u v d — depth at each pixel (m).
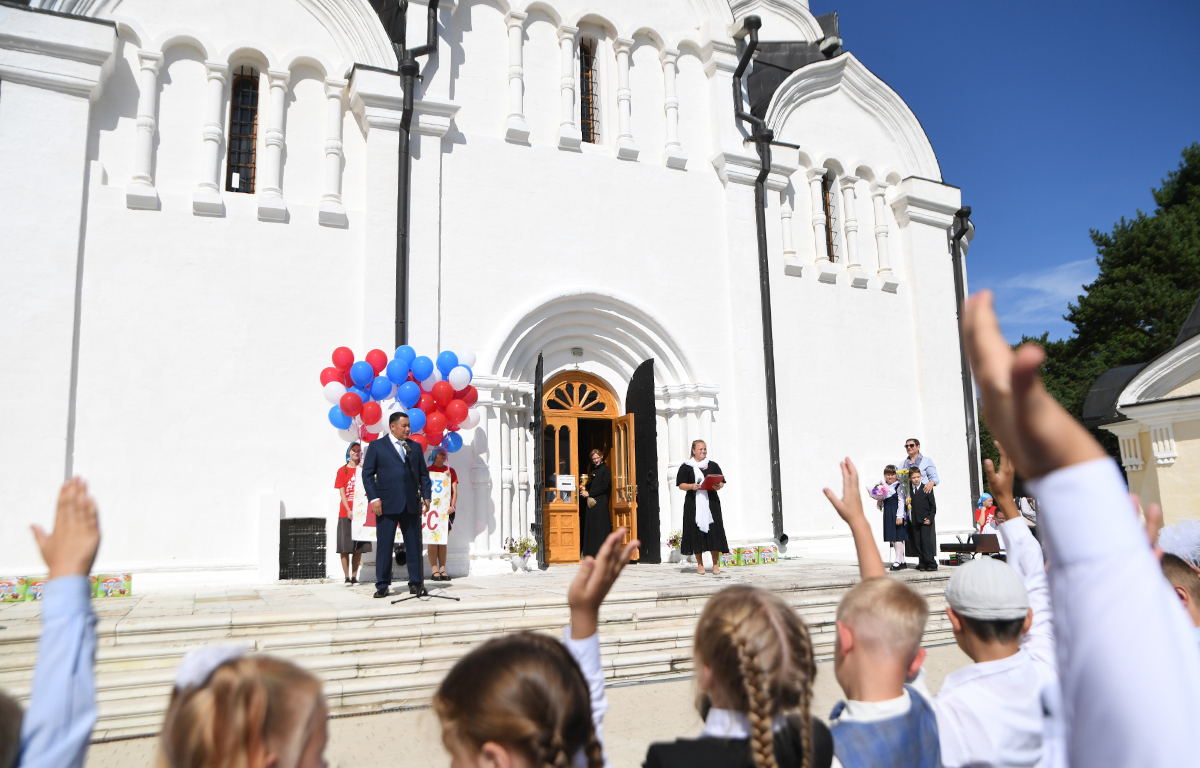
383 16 13.09
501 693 1.60
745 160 14.70
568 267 13.27
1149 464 14.81
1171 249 27.70
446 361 10.87
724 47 14.88
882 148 16.83
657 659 7.50
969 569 2.38
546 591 9.01
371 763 4.96
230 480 10.79
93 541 1.74
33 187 10.19
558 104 13.74
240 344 11.09
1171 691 0.88
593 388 14.02
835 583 9.76
